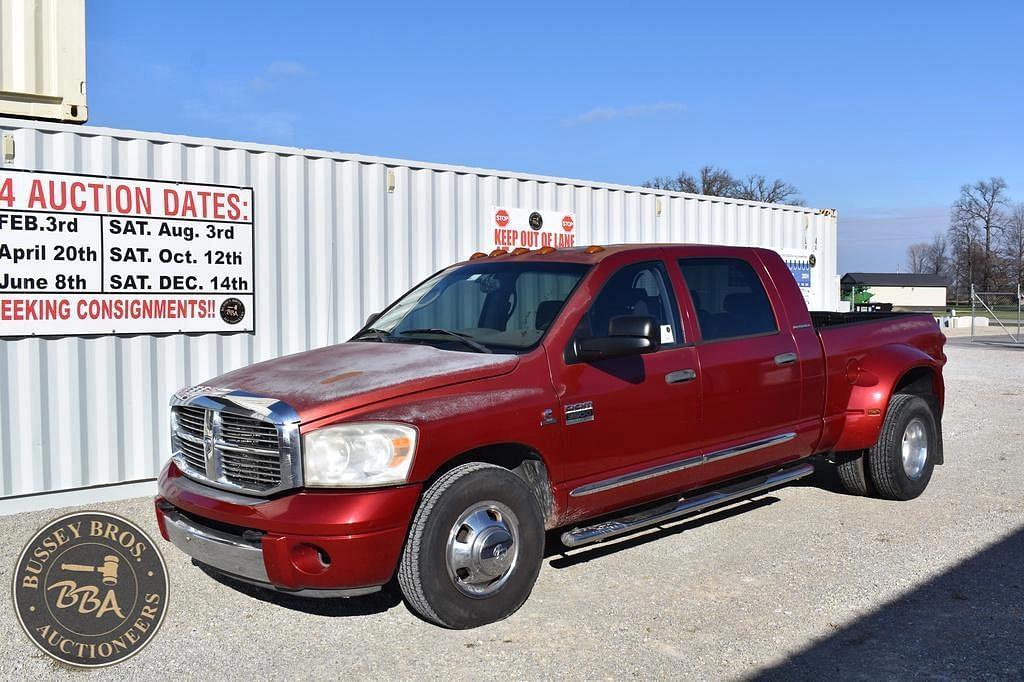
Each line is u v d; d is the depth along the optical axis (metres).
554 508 4.73
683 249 5.75
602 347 4.71
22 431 6.68
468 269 5.94
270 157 7.86
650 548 5.64
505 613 4.43
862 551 5.56
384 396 4.14
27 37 7.13
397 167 8.73
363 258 8.51
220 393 4.37
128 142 7.09
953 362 21.27
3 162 6.52
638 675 3.84
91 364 6.98
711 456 5.50
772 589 4.89
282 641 4.26
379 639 4.26
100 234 6.96
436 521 4.16
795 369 6.04
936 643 4.16
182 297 7.38
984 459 8.61
